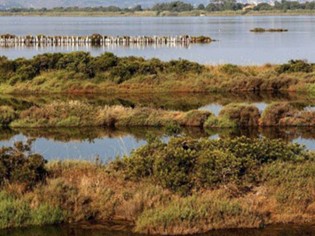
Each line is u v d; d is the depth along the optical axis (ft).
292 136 157.48
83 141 149.69
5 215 84.94
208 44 507.30
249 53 408.67
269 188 91.76
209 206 85.51
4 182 92.27
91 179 94.79
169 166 94.22
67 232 83.82
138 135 157.48
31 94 239.71
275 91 246.27
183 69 265.34
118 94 240.12
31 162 95.20
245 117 170.81
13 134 159.02
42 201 88.43
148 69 261.65
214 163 93.86
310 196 89.97
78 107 175.63
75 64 262.67
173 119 171.42
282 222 86.79
